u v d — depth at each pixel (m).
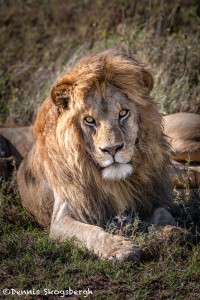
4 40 20.36
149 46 17.48
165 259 9.33
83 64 10.40
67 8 20.59
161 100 15.74
